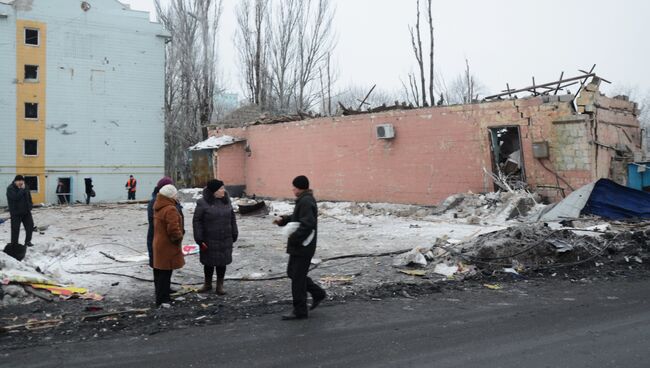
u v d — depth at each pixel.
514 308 7.06
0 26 34.28
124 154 38.09
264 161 29.42
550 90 18.50
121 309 7.09
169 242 7.26
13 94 34.69
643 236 11.81
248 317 6.69
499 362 4.86
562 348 5.25
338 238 13.79
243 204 20.19
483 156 19.25
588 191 15.32
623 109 18.94
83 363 4.98
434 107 20.88
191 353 5.24
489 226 15.10
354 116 24.11
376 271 9.59
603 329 5.94
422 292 8.12
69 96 36.34
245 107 35.59
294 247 6.54
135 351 5.33
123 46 38.00
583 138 16.61
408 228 15.34
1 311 6.93
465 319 6.48
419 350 5.25
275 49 38.72
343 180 24.66
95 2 37.09
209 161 31.34
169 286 7.34
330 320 6.50
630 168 17.64
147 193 38.75
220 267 7.95
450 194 20.30
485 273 9.32
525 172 18.16
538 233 10.66
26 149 35.34
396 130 22.28
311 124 26.30
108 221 19.17
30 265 8.85
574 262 10.04
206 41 38.44
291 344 5.50
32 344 5.59
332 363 4.89
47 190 35.66
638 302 7.34
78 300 7.57
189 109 39.09
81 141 36.75
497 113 18.80
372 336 5.77
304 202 6.60
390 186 22.56
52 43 35.81
